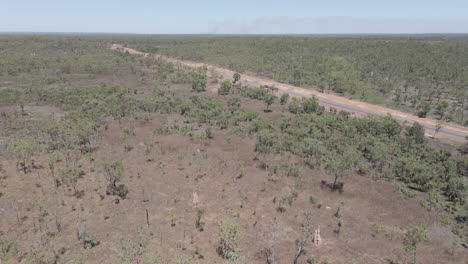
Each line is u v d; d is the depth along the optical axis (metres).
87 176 29.70
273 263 18.56
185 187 28.39
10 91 59.75
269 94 60.81
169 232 21.86
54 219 22.95
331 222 23.69
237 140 40.34
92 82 73.06
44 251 19.50
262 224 23.12
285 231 22.39
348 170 31.84
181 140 39.62
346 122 46.69
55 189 27.05
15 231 21.39
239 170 31.89
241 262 18.11
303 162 34.12
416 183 31.03
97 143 37.84
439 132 48.03
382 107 61.41
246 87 69.50
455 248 21.30
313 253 20.09
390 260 19.72
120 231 21.83
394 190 29.22
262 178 30.25
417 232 20.83
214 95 65.06
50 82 70.44
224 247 20.03
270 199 26.69
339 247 20.81
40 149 35.12
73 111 50.78
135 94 63.78
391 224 23.78
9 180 28.16
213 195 27.12
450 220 24.69
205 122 47.78
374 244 21.20
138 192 27.27
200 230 22.19
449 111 59.53
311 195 27.48
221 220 23.38
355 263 19.17
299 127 45.31
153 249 20.02
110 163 30.84
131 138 39.88
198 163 33.34
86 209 24.39
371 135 42.34
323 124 46.00
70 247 20.03
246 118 48.91
